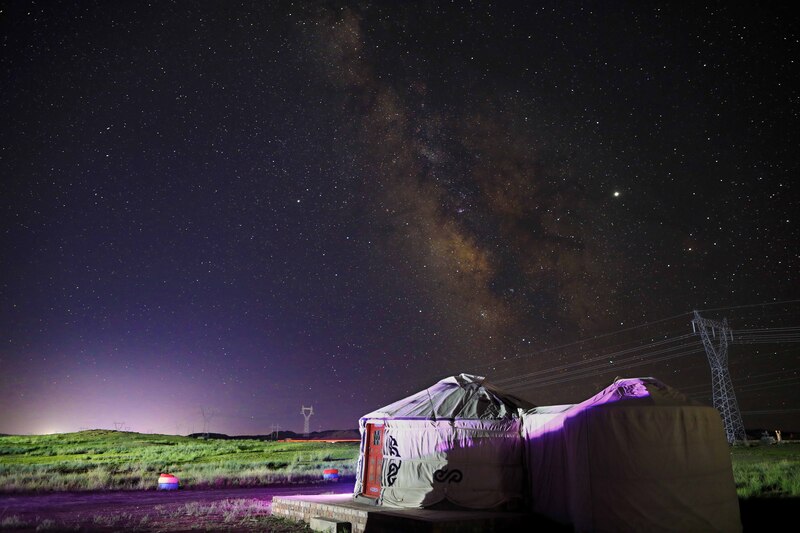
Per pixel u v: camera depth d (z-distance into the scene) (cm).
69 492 2022
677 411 1014
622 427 1005
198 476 2536
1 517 1374
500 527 1082
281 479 2552
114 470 2836
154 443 5278
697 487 984
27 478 2311
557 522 1134
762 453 3853
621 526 973
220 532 1177
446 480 1249
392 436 1334
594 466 1016
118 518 1344
